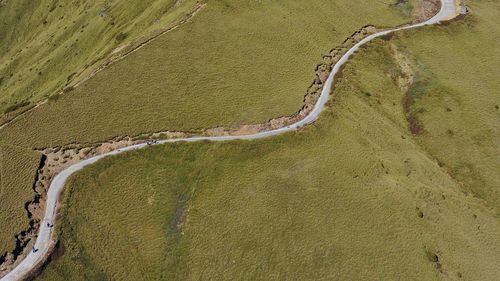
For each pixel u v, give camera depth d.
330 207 75.81
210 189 76.69
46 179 74.81
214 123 83.94
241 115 85.44
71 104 85.31
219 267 69.75
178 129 82.62
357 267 70.38
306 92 91.12
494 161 94.12
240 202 75.25
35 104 88.88
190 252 71.06
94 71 93.31
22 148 78.62
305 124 85.50
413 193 81.25
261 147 81.44
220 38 99.38
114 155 78.19
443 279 72.38
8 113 87.38
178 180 77.44
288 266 69.88
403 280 70.25
